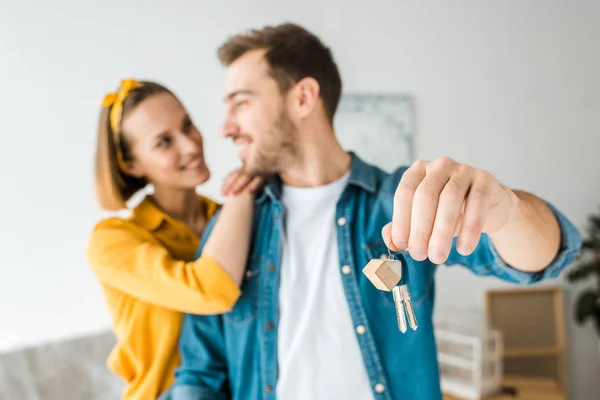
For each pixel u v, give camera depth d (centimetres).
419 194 46
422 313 79
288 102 83
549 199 240
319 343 80
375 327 80
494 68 239
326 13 233
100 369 171
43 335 213
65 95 216
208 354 90
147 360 99
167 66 223
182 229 107
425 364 78
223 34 226
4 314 211
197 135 109
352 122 231
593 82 241
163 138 103
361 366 79
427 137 237
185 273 86
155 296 90
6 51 213
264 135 83
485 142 239
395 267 48
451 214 44
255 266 88
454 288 235
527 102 240
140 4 222
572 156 240
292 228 87
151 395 96
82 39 218
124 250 97
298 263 85
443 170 48
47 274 214
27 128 214
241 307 87
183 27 224
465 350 199
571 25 240
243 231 86
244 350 86
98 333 177
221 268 83
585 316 216
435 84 237
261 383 84
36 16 215
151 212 107
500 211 55
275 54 82
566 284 235
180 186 107
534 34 240
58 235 215
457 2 238
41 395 156
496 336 205
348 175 89
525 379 219
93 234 104
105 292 104
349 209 85
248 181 91
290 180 89
